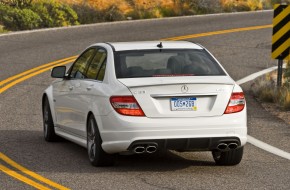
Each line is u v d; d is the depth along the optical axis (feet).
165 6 232.94
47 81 119.34
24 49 154.61
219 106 56.95
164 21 213.05
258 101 98.78
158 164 61.46
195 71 59.57
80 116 63.26
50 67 133.49
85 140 62.75
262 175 56.85
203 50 63.10
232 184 53.47
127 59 60.29
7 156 64.69
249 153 66.33
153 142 55.83
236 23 208.23
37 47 157.69
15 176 56.18
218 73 59.93
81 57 68.18
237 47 162.50
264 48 161.38
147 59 60.54
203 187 52.39
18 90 110.11
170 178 55.57
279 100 95.81
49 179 55.06
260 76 123.65
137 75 58.44
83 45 161.58
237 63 139.85
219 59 145.28
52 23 192.03
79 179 55.06
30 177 55.83
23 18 185.37
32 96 104.99
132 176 56.24
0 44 160.45
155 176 56.34
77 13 207.21
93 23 206.08
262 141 72.08
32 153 66.39
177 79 57.16
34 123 84.12
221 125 56.65
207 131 56.39
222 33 186.39
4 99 102.06
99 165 59.93
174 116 56.18
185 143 56.34
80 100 63.00
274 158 64.08
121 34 181.16
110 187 52.29
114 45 63.31
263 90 100.58
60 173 57.36
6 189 51.70
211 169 59.31
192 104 56.65
